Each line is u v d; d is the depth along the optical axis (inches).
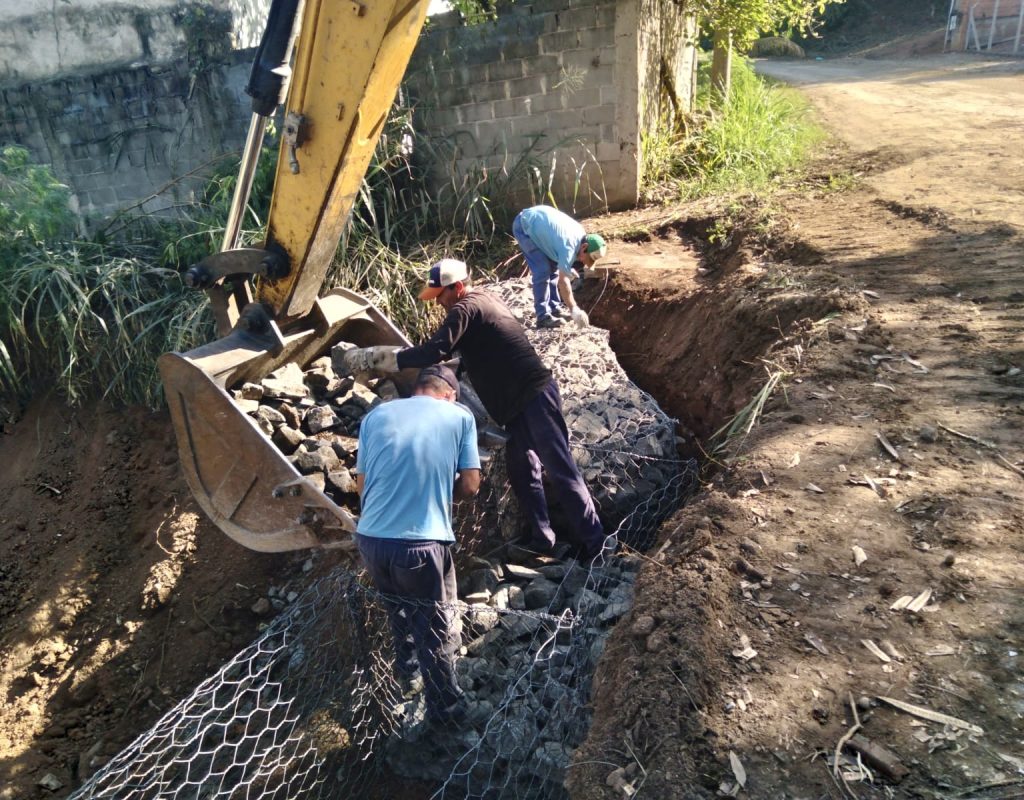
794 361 179.8
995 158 335.0
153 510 247.1
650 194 337.4
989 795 80.9
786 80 831.7
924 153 360.8
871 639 103.2
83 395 279.0
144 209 352.8
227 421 159.5
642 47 317.7
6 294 270.5
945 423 144.9
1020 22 966.4
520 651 153.6
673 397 229.0
